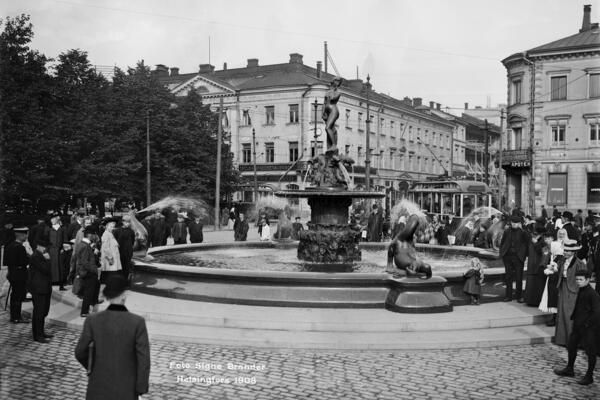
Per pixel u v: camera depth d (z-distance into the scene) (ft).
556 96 157.48
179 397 23.08
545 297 35.04
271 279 36.55
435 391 23.86
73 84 125.29
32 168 105.70
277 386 24.30
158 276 40.88
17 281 36.83
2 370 26.27
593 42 151.12
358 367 26.99
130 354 16.05
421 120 257.14
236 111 202.80
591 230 57.00
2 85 102.22
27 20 105.81
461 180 126.31
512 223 40.83
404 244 37.32
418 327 32.78
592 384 25.20
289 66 221.05
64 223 71.92
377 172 215.72
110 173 121.29
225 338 30.53
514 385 24.84
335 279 36.22
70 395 23.08
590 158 153.17
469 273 38.52
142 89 147.64
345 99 196.03
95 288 37.27
